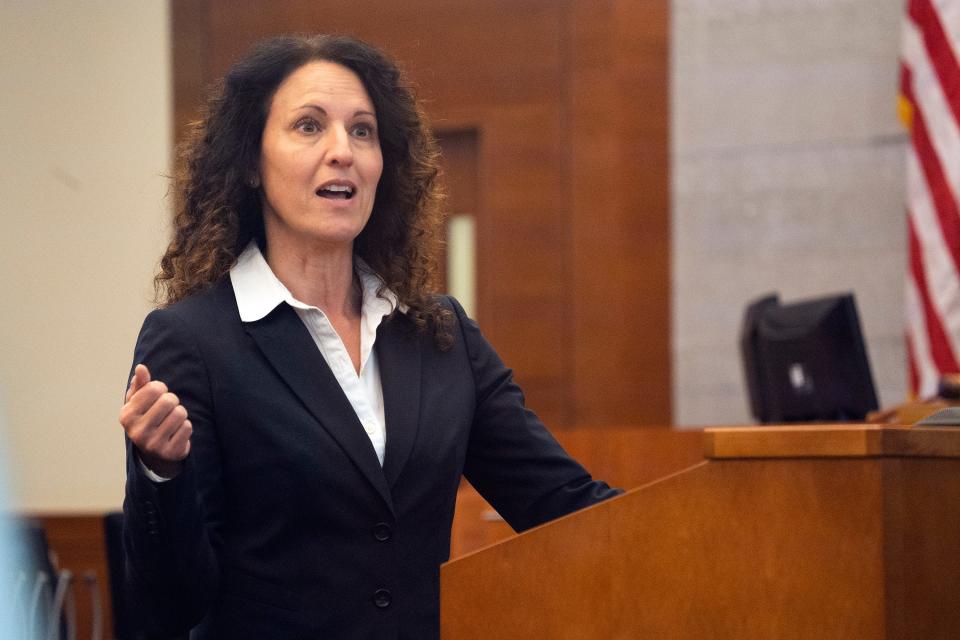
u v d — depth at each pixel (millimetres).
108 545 9789
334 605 4965
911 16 15578
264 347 5188
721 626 4125
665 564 4191
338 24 20391
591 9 19469
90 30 17609
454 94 20047
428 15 20156
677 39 18719
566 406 19266
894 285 17688
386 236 5910
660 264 19094
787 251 18172
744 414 18328
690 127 18656
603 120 19328
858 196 17891
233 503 5070
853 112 17922
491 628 4324
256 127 5633
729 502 4148
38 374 17484
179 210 5770
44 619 9570
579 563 4273
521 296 19609
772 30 18266
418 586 5141
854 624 4016
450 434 5355
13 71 17641
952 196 15148
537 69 19688
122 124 17516
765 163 18297
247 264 5531
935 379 15195
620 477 11055
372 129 5602
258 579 4977
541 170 19609
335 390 5184
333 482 5016
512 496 5688
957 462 4012
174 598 4738
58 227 17562
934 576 3998
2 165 17625
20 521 10375
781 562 4090
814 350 11688
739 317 18391
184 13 20688
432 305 5703
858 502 4043
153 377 5043
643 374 19078
